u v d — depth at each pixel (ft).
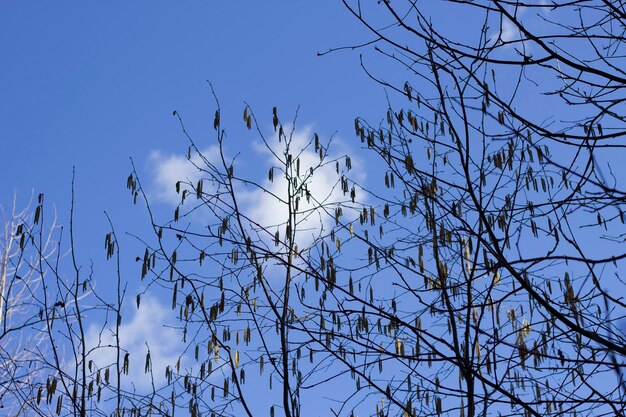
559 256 13.20
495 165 18.79
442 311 15.46
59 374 20.30
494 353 15.92
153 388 20.74
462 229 14.55
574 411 15.01
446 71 15.39
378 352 15.60
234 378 19.08
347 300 15.88
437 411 18.17
